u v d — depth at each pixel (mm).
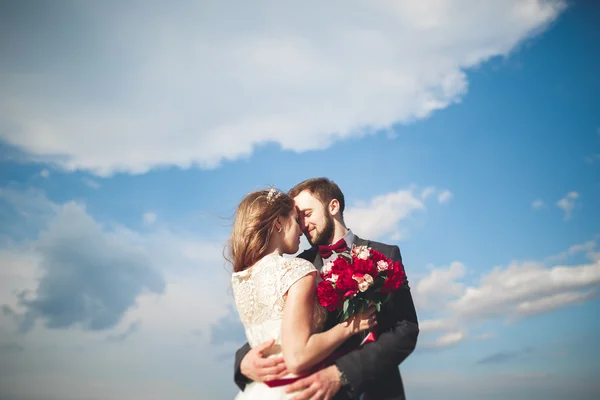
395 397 2221
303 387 2014
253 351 2090
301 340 1971
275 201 2326
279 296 2070
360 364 2096
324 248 2641
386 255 2539
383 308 2279
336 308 2230
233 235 2309
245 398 2088
